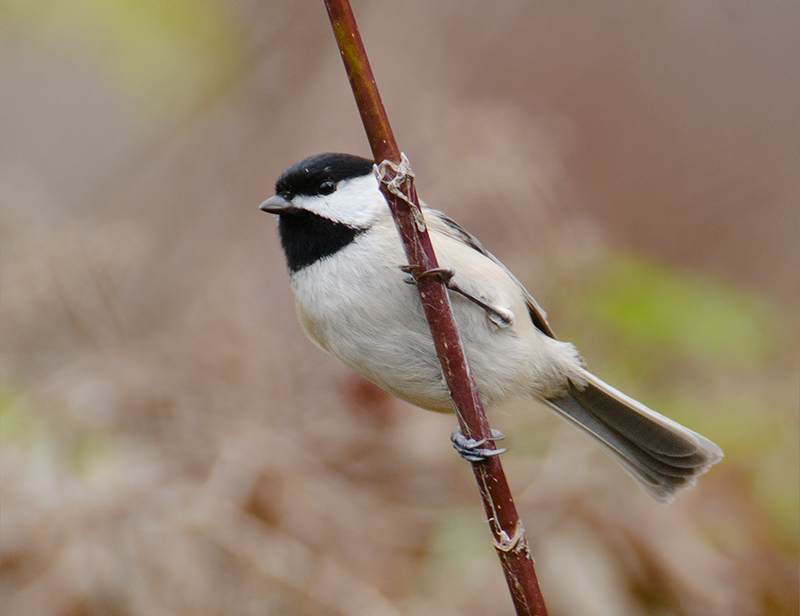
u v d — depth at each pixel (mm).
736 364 7949
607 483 7297
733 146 10312
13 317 7805
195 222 9703
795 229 10070
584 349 7965
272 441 7598
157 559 6906
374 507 7449
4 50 9445
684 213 10094
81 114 10305
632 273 8156
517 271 8078
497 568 7180
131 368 7734
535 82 10406
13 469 6992
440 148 8320
